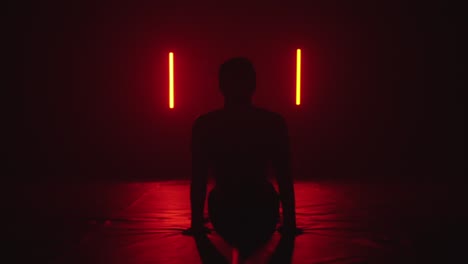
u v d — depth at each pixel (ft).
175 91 27.40
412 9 27.32
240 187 8.43
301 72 27.45
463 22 27.14
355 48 27.45
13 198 15.40
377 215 11.19
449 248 7.64
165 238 8.42
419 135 27.50
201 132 8.71
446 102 27.37
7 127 26.84
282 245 7.84
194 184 8.86
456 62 27.27
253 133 8.52
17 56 26.89
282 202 8.91
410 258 7.01
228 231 8.32
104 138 27.30
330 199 14.52
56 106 27.14
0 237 8.63
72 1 27.07
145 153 27.32
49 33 27.07
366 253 7.30
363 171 26.30
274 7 27.37
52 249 7.63
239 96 8.64
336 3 27.37
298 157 27.45
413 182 20.79
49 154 27.07
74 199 14.94
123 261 6.87
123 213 11.66
